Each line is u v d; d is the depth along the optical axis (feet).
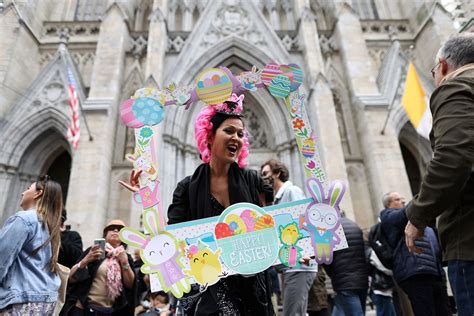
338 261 18.69
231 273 7.69
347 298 17.99
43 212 12.23
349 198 49.26
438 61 9.41
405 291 16.67
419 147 63.21
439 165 7.05
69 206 46.78
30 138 55.11
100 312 16.47
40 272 11.43
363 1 78.95
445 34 59.93
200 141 9.18
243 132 9.15
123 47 61.52
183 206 9.02
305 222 8.31
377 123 54.85
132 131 57.77
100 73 57.21
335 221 8.42
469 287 7.13
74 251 18.71
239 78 9.09
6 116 53.21
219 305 7.76
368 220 53.72
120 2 65.16
